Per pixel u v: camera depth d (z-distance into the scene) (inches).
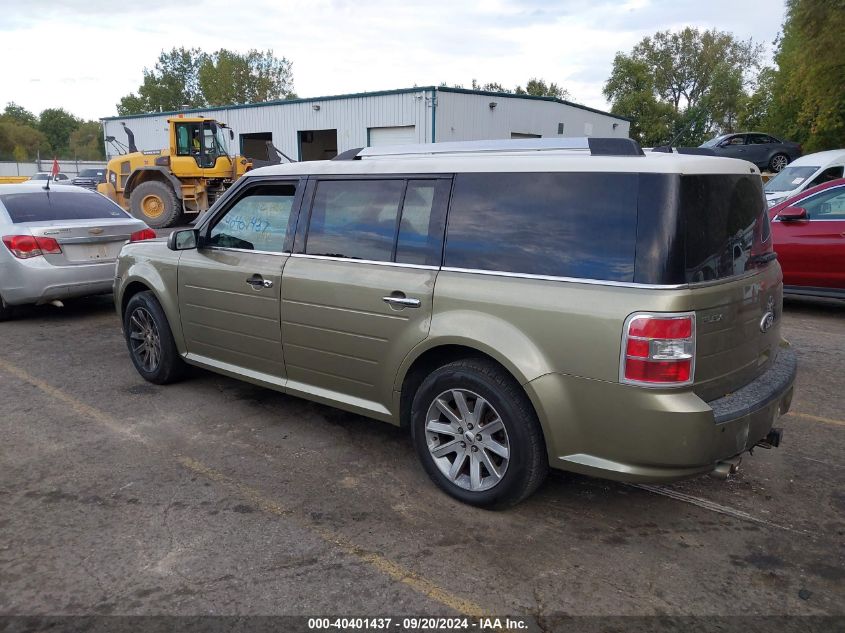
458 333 132.6
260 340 177.0
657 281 113.3
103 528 131.6
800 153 950.4
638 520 135.6
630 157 122.3
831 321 313.6
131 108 3344.0
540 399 122.6
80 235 300.2
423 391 142.4
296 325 165.8
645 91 1961.1
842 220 304.5
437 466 143.9
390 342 146.9
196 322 195.8
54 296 296.0
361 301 150.7
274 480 152.8
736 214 129.3
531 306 124.3
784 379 135.5
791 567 119.3
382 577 115.8
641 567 119.1
